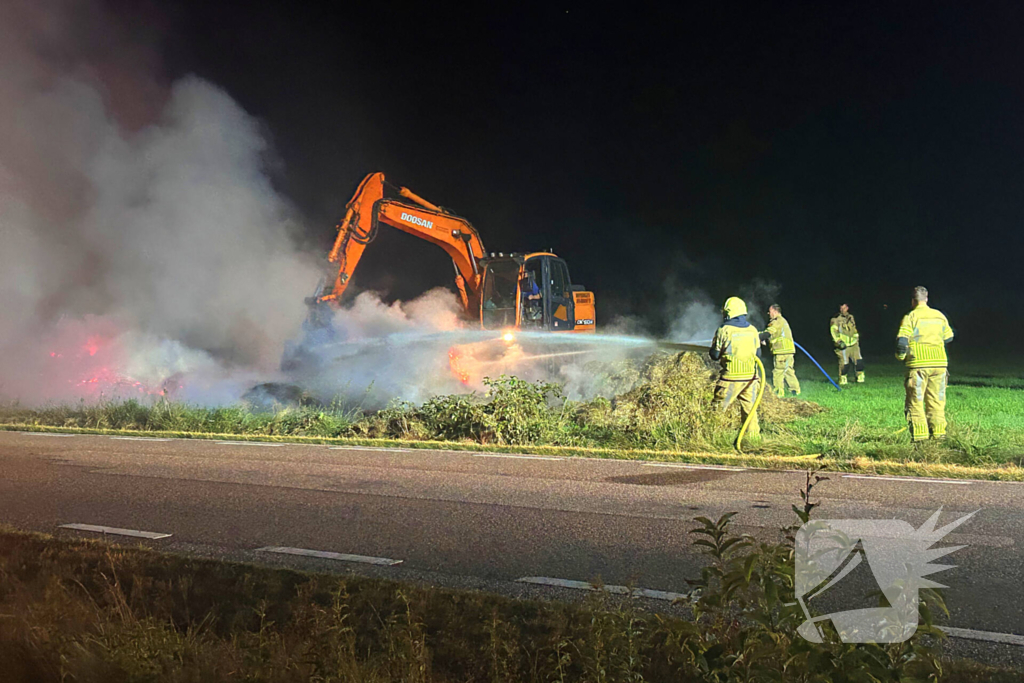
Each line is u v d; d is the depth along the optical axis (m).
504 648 4.09
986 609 4.95
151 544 6.68
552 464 10.05
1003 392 17.17
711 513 7.45
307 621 4.27
